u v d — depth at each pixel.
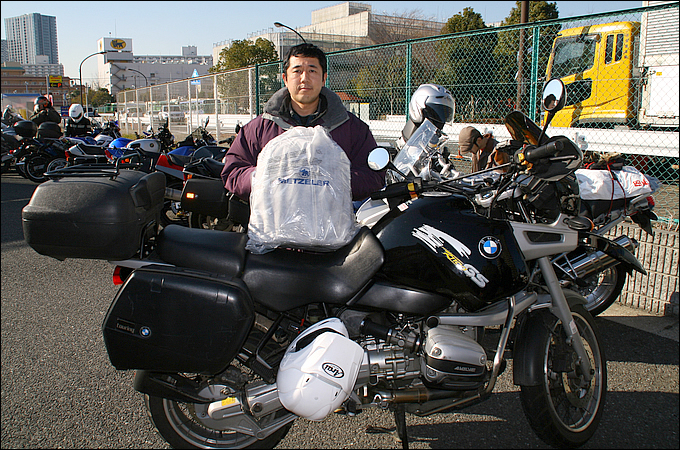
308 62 2.42
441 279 2.12
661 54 8.93
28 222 2.09
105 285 4.90
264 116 2.49
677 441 2.62
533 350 2.41
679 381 3.13
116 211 2.06
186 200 5.20
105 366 3.36
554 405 2.53
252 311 2.04
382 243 2.18
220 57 37.59
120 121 28.36
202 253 2.16
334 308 2.25
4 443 2.60
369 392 2.20
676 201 6.67
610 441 2.62
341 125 2.55
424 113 2.96
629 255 3.02
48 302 4.45
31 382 3.16
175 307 2.00
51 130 11.38
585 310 2.64
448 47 7.47
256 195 2.09
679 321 3.97
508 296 2.20
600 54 9.49
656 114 9.01
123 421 2.79
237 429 2.27
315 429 2.75
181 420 2.44
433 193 2.39
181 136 16.91
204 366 2.03
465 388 2.19
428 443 2.61
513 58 7.15
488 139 4.34
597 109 9.63
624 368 3.28
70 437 2.65
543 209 2.52
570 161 2.28
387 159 2.12
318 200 2.05
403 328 2.19
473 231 2.17
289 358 2.05
